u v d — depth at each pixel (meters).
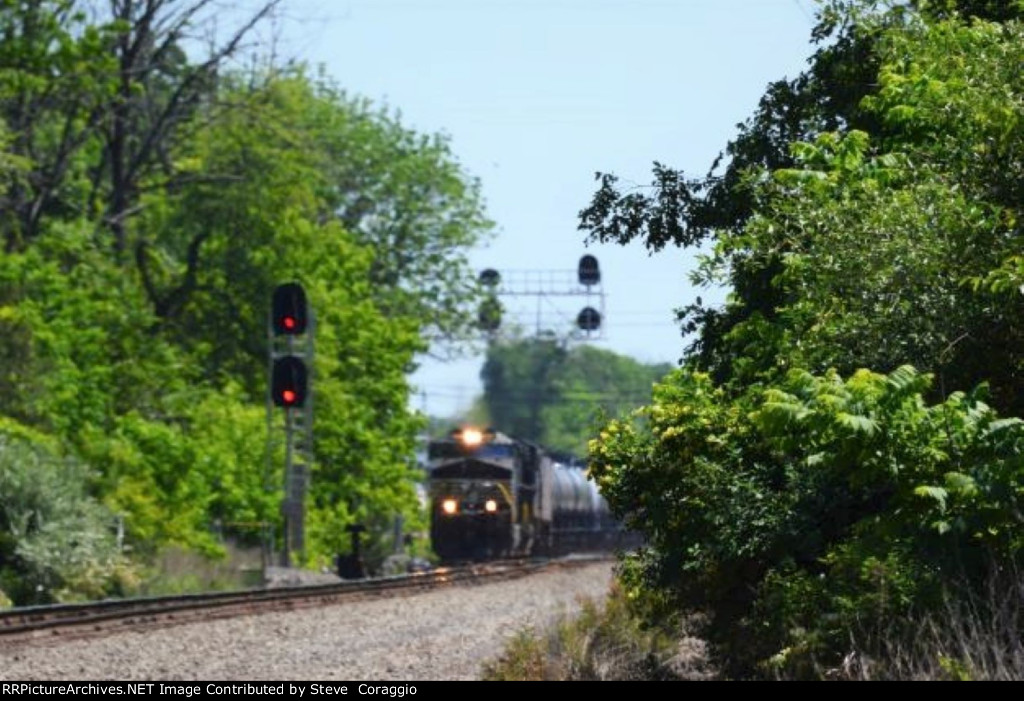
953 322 45.34
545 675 46.56
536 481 170.75
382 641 62.56
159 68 154.12
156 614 72.38
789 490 45.97
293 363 103.88
